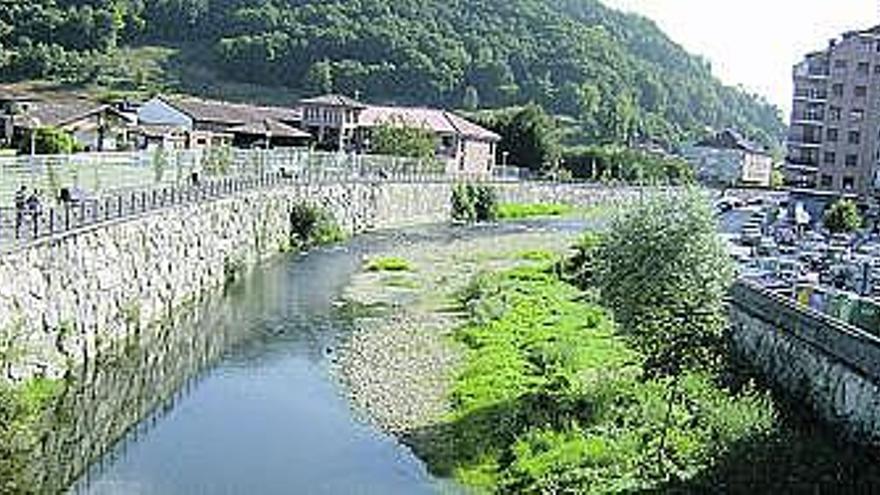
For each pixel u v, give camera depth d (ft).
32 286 133.69
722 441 104.83
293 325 191.72
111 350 161.79
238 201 249.96
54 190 184.14
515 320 194.59
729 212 361.51
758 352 132.46
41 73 574.56
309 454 120.98
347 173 361.30
